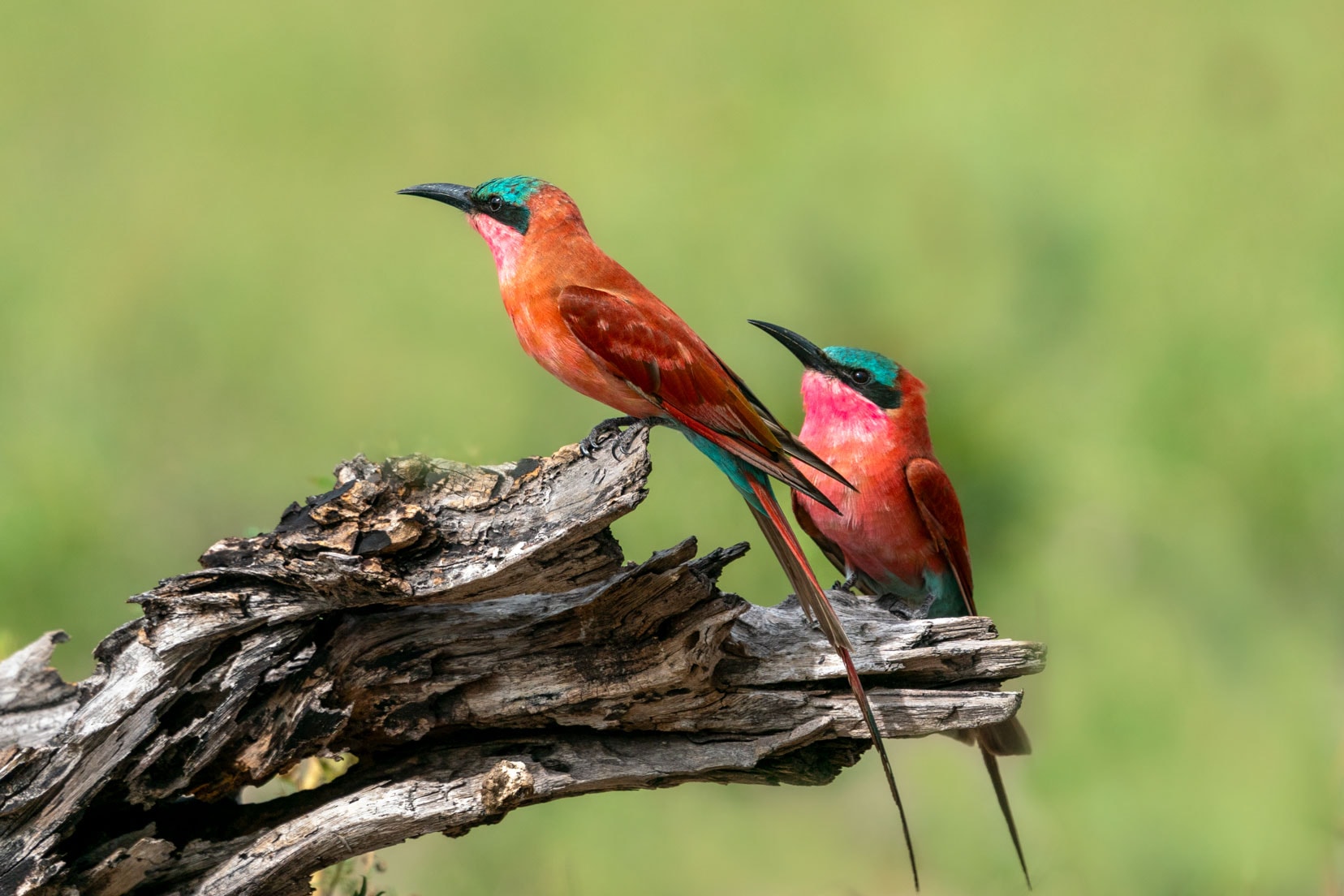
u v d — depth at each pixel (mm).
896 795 6586
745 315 16469
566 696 6648
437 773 6645
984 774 11422
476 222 8156
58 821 6152
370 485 6160
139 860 6324
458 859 10766
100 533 13414
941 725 7078
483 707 6648
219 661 6293
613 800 11336
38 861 6129
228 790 6441
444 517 6258
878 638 7176
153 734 6227
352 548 6102
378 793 6527
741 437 7414
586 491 6238
